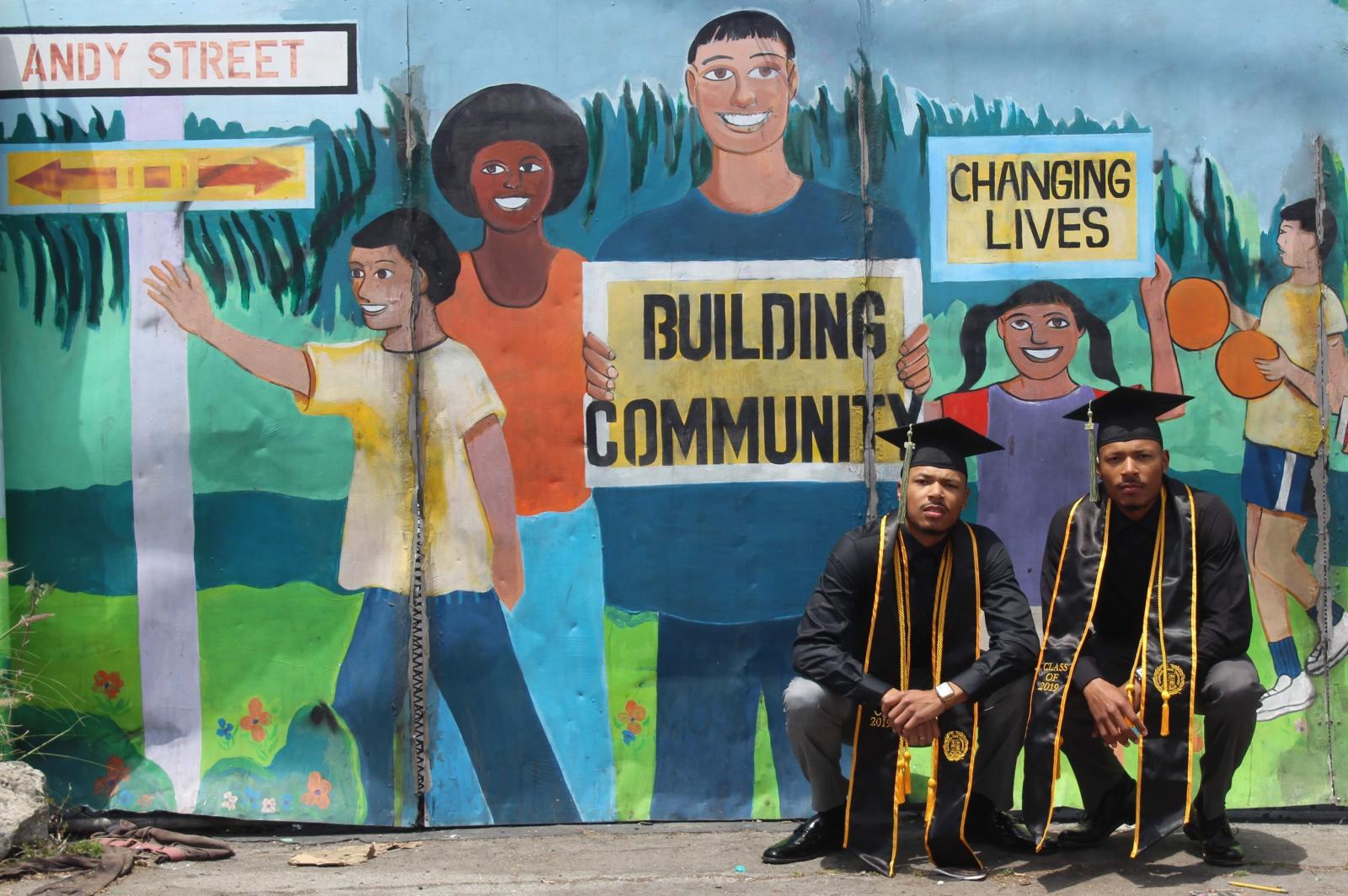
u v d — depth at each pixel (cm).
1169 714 367
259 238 430
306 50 430
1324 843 405
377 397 432
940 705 362
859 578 381
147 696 431
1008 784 391
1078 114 434
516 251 432
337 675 431
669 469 434
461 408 432
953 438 380
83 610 430
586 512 434
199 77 429
